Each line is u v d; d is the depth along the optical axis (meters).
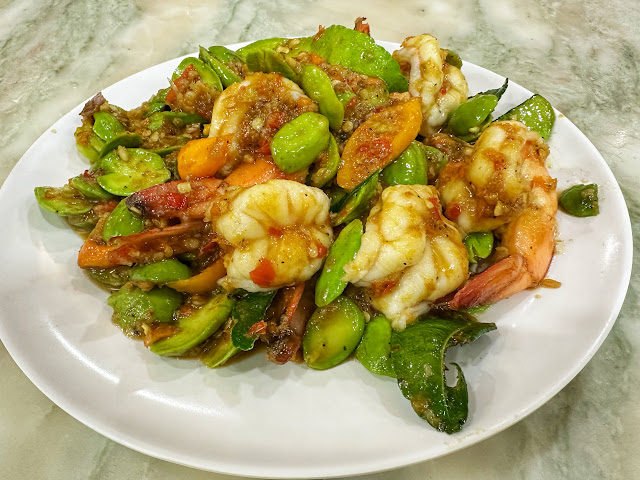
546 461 0.16
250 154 0.19
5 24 0.34
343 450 0.14
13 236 0.19
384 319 0.16
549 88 0.28
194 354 0.16
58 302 0.17
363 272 0.16
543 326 0.16
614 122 0.26
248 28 0.33
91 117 0.22
